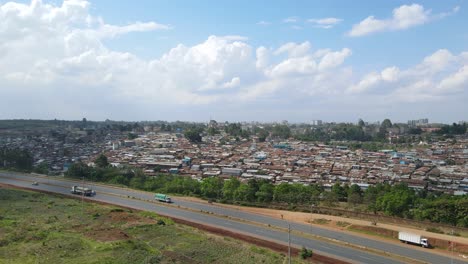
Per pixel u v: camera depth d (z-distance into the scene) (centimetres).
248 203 12294
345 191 13388
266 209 11612
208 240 7906
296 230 9225
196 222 9888
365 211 11044
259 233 8962
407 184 15188
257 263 6544
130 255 6525
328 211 11119
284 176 17150
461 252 7519
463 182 15812
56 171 19388
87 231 8081
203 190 13512
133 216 9919
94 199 12769
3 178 16950
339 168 19200
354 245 8006
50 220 8994
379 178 16888
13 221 8731
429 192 14275
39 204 11194
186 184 14188
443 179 16438
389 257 7294
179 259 6550
